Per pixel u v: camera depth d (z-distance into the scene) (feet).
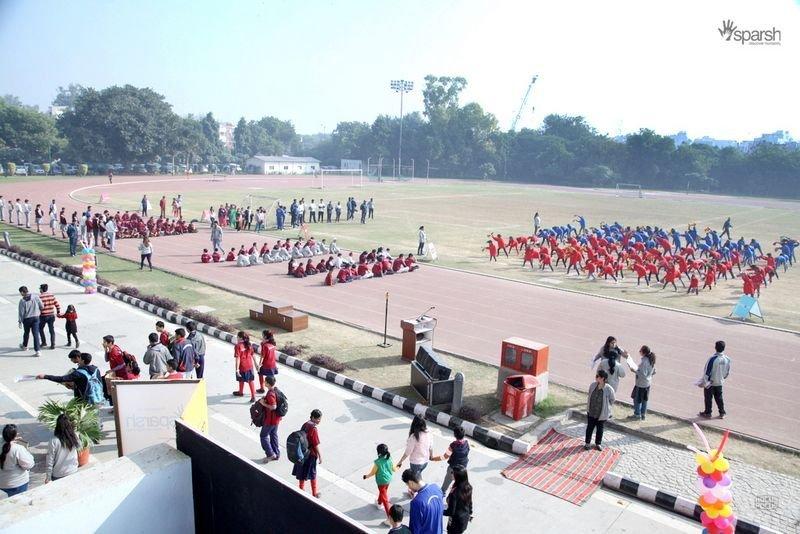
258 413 38.63
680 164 423.64
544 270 110.11
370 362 57.82
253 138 572.10
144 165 381.81
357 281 94.84
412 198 264.93
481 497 36.22
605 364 44.93
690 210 256.11
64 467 31.50
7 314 69.92
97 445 40.37
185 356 47.32
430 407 47.50
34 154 347.15
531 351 48.24
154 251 114.83
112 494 15.49
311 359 56.85
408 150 523.70
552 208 240.12
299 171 520.42
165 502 16.71
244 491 15.96
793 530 33.50
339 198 246.06
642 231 144.36
